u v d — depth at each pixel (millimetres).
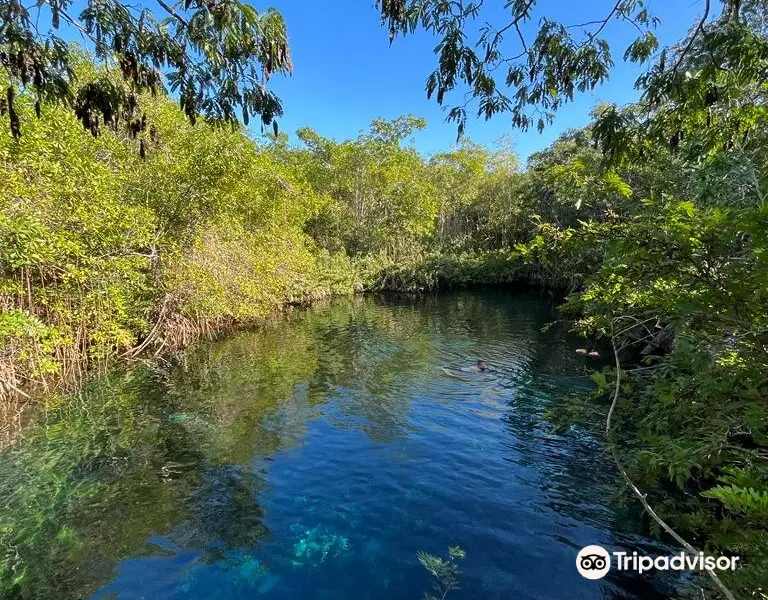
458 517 4273
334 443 5965
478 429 6379
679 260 2176
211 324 14211
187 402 7637
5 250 6094
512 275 27484
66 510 4445
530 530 4051
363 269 26531
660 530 3613
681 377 2873
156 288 11367
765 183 2760
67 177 7383
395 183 27531
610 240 2430
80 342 9391
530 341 12484
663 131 3148
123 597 3320
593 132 3137
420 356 10977
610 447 2770
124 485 4922
